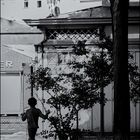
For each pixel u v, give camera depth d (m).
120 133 11.42
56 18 19.23
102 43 14.20
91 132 14.16
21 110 20.92
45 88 13.84
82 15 20.00
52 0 20.45
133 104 18.72
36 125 12.92
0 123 20.77
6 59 21.16
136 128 18.70
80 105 13.52
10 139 17.44
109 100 17.92
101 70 13.52
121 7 11.56
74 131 13.54
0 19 21.30
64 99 13.52
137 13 19.62
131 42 18.97
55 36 19.61
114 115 11.61
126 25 11.62
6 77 21.06
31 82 13.93
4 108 21.00
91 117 18.70
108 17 18.91
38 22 19.27
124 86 11.56
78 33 19.55
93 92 13.56
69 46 19.03
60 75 14.27
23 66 20.97
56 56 19.02
